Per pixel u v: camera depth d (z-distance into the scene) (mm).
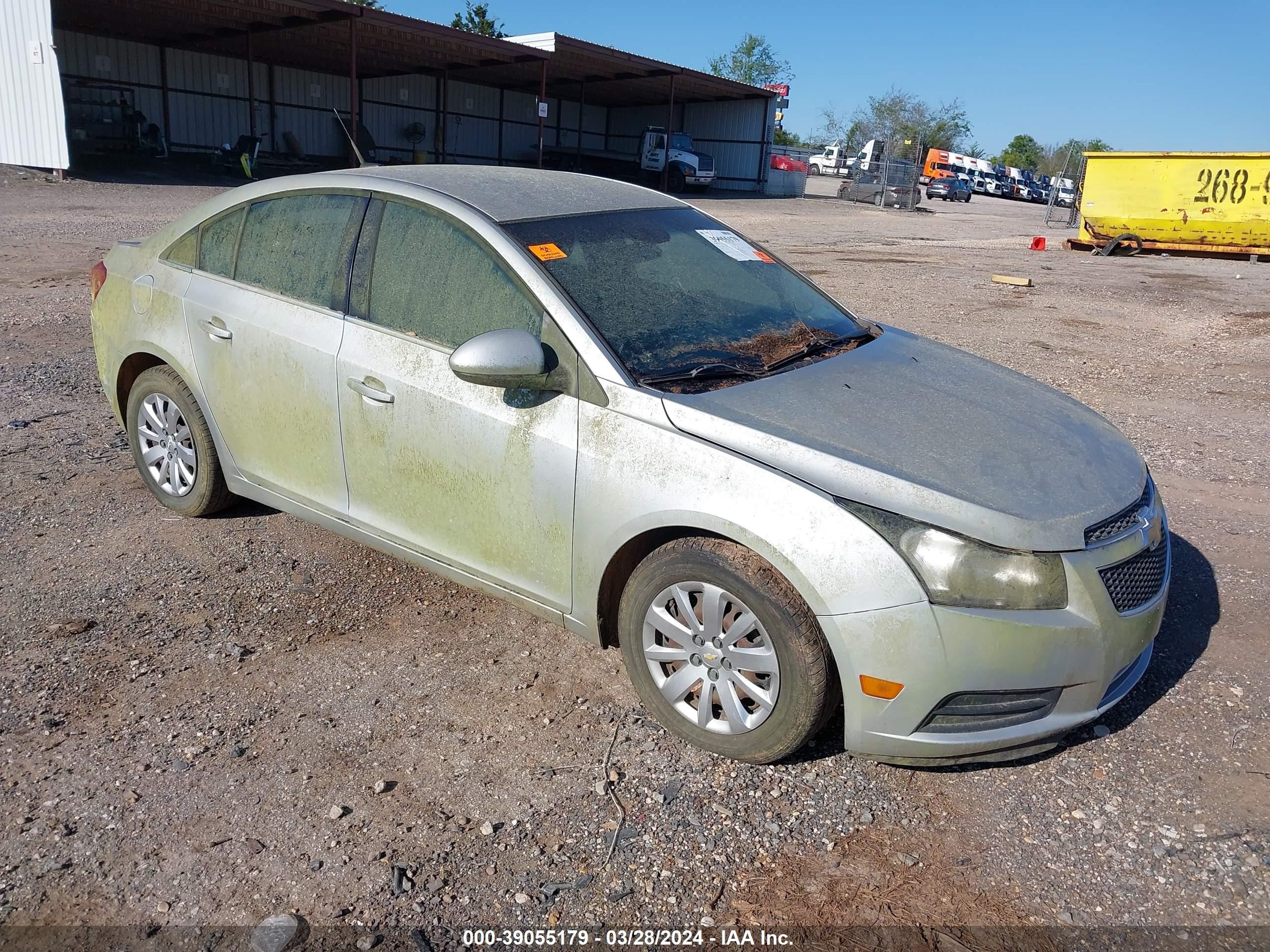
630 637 3197
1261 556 4715
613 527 3078
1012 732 2793
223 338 4164
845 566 2705
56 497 4957
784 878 2619
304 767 3000
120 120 29281
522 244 3416
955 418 3230
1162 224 21781
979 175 65750
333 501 3955
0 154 24250
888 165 42406
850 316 4219
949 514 2707
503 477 3332
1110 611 2801
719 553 2904
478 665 3611
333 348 3775
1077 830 2812
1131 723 3332
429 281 3588
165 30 30469
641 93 43375
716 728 3062
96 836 2682
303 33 29859
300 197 4082
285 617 3895
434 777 2979
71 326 8859
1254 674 3643
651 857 2678
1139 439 6738
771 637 2855
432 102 41500
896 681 2707
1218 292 15562
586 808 2863
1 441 5758
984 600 2670
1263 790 2990
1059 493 2896
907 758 2811
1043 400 3631
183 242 4508
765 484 2816
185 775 2941
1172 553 4738
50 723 3158
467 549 3535
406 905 2492
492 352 3059
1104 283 16469
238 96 35500
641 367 3191
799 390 3246
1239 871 2652
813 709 2840
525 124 45812
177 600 3984
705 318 3555
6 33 23156
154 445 4746
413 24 28297
